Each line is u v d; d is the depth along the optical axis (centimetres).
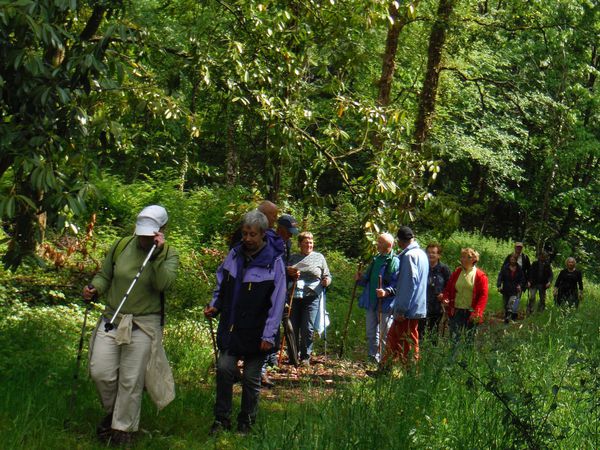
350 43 1284
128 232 1827
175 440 673
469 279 1164
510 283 1850
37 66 735
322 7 1263
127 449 639
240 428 704
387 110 1320
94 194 802
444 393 718
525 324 1125
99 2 928
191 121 1075
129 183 2123
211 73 1210
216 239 1956
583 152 3203
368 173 1286
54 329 932
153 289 654
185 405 773
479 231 3766
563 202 3462
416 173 1318
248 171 2580
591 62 3244
